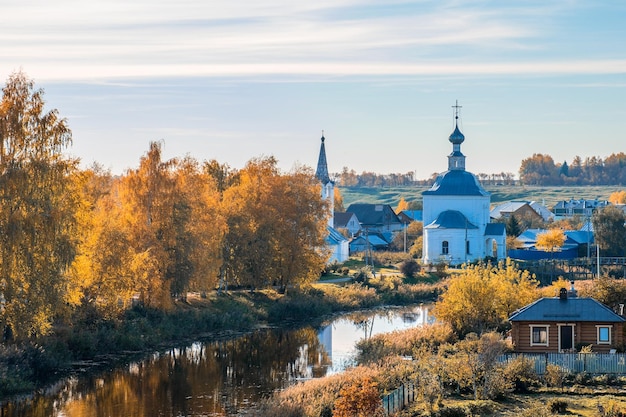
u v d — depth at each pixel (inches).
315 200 5078.7
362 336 4069.9
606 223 7170.3
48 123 2982.3
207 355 3543.3
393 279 5900.6
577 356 2805.1
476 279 3567.9
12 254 2851.9
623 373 2775.6
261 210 4872.0
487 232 7022.6
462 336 3528.5
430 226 6978.4
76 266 3289.9
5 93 2972.4
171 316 4005.9
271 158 5049.2
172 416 2605.8
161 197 3932.1
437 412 2362.2
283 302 4717.0
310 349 3698.3
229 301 4581.7
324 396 2481.5
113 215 3818.9
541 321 2999.5
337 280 5826.8
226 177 5935.0
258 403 2726.4
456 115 7273.6
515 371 2677.2
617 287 3582.7
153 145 3956.7
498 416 2356.1
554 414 2349.9
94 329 3538.4
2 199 2874.0
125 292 3538.4
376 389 2349.9
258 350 3668.8
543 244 7180.1
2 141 2923.2
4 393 2851.9
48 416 2618.1
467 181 7106.3
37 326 2947.8
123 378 3102.9
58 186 2974.9
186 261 3964.1
